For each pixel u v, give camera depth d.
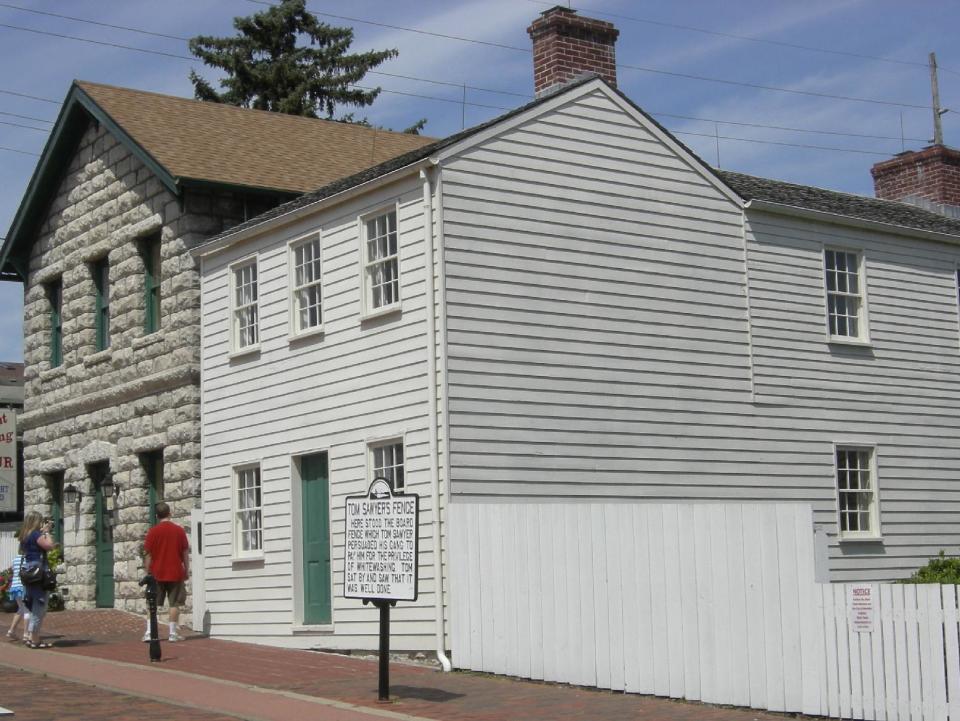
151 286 24.20
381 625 13.41
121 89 26.22
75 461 26.06
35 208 27.84
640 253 19.09
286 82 50.72
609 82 19.47
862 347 22.11
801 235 21.50
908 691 11.76
